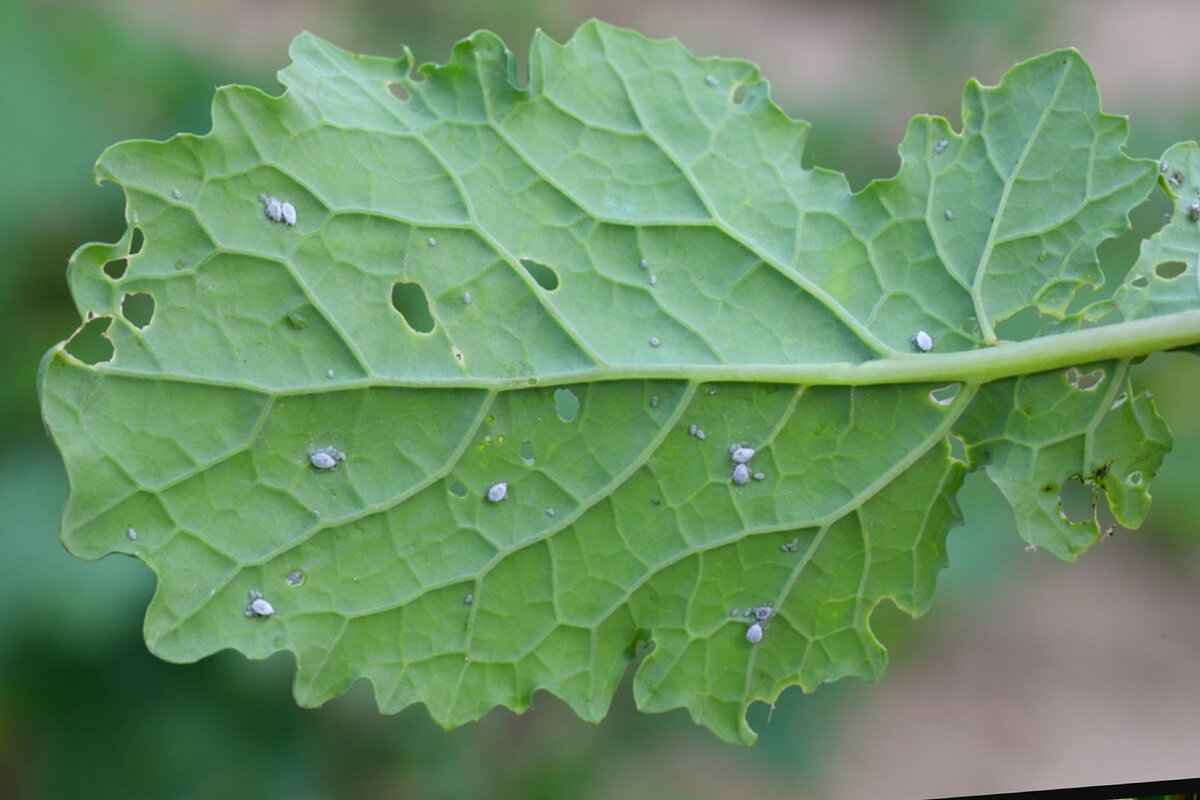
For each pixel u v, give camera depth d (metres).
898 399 0.36
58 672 0.38
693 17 0.51
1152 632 0.44
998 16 0.49
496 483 0.36
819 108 0.46
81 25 0.41
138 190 0.35
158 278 0.35
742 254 0.36
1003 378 0.36
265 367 0.35
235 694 0.39
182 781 0.39
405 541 0.36
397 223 0.36
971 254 0.36
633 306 0.36
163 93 0.41
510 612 0.36
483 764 0.41
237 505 0.35
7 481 0.39
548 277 0.36
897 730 0.43
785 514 0.36
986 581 0.41
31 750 0.39
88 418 0.35
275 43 0.43
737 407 0.36
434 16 0.45
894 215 0.36
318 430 0.36
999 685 0.44
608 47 0.36
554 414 0.36
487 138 0.36
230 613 0.35
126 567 0.39
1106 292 0.42
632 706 0.41
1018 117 0.36
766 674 0.36
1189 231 0.36
